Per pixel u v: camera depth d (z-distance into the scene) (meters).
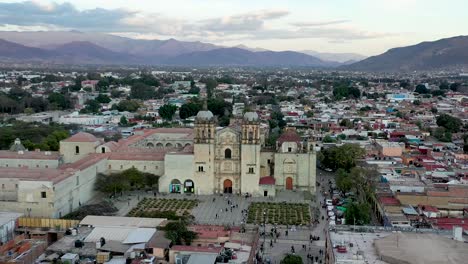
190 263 110.38
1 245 127.56
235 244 125.06
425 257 90.06
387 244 99.06
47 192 167.00
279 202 199.88
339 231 114.38
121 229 135.75
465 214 162.25
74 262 117.62
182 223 135.88
